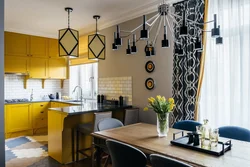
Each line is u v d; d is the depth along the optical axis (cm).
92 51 345
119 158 180
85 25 485
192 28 294
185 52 307
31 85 568
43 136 500
